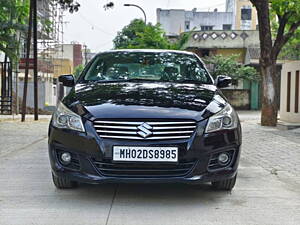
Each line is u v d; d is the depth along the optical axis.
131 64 6.43
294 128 13.47
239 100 31.31
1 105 21.47
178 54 6.75
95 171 4.66
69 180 5.28
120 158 4.58
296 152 8.84
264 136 11.54
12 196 5.17
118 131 4.62
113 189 5.49
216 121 4.79
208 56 33.81
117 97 5.09
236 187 5.73
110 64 6.44
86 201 4.96
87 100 5.06
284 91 15.59
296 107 14.45
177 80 6.13
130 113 4.67
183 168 4.66
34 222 4.25
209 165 4.72
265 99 14.62
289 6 13.52
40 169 6.84
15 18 16.39
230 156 4.87
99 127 4.66
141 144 4.57
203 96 5.23
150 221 4.30
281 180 6.25
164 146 4.57
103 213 4.54
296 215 4.56
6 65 21.34
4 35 15.97
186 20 53.41
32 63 19.36
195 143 4.62
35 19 17.17
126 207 4.75
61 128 4.86
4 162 7.48
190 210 4.68
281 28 14.30
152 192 5.38
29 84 27.81
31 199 5.04
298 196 5.33
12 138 11.10
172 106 4.84
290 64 15.05
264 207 4.83
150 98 5.05
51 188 5.55
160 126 4.62
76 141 4.72
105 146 4.60
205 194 5.33
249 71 30.72
